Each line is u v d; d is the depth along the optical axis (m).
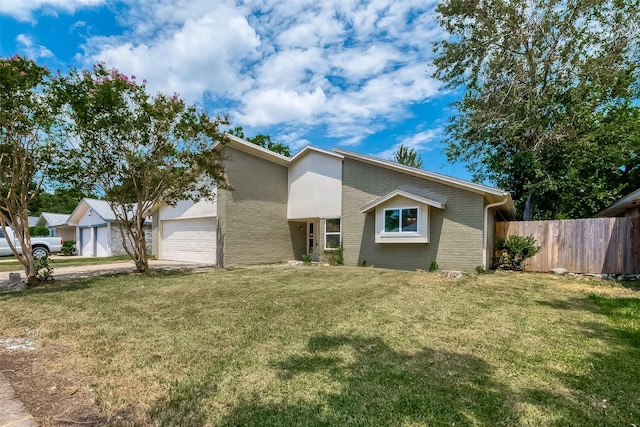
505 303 5.79
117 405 2.49
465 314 5.05
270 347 3.65
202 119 9.89
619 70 13.89
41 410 2.39
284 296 6.34
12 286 7.89
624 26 13.85
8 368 3.13
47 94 7.92
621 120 14.52
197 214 14.66
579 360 3.31
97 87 8.30
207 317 4.88
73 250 22.05
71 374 3.01
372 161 12.02
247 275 9.39
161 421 2.29
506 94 15.23
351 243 12.66
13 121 7.34
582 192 14.88
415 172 10.94
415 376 2.96
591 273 9.41
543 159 15.23
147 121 9.22
